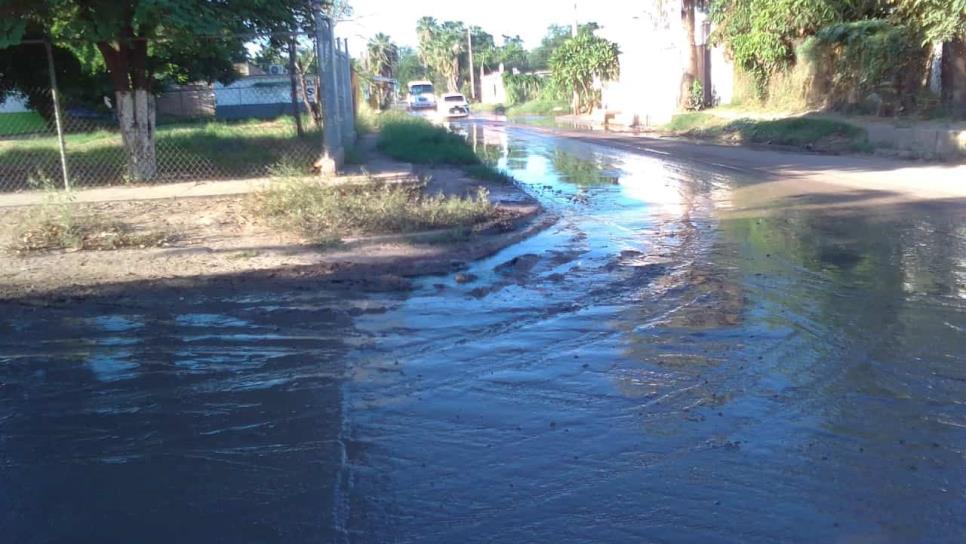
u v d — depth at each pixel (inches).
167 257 346.6
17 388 216.1
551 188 601.9
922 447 174.1
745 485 160.1
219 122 1155.3
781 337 246.8
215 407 203.6
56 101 478.6
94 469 172.2
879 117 896.3
